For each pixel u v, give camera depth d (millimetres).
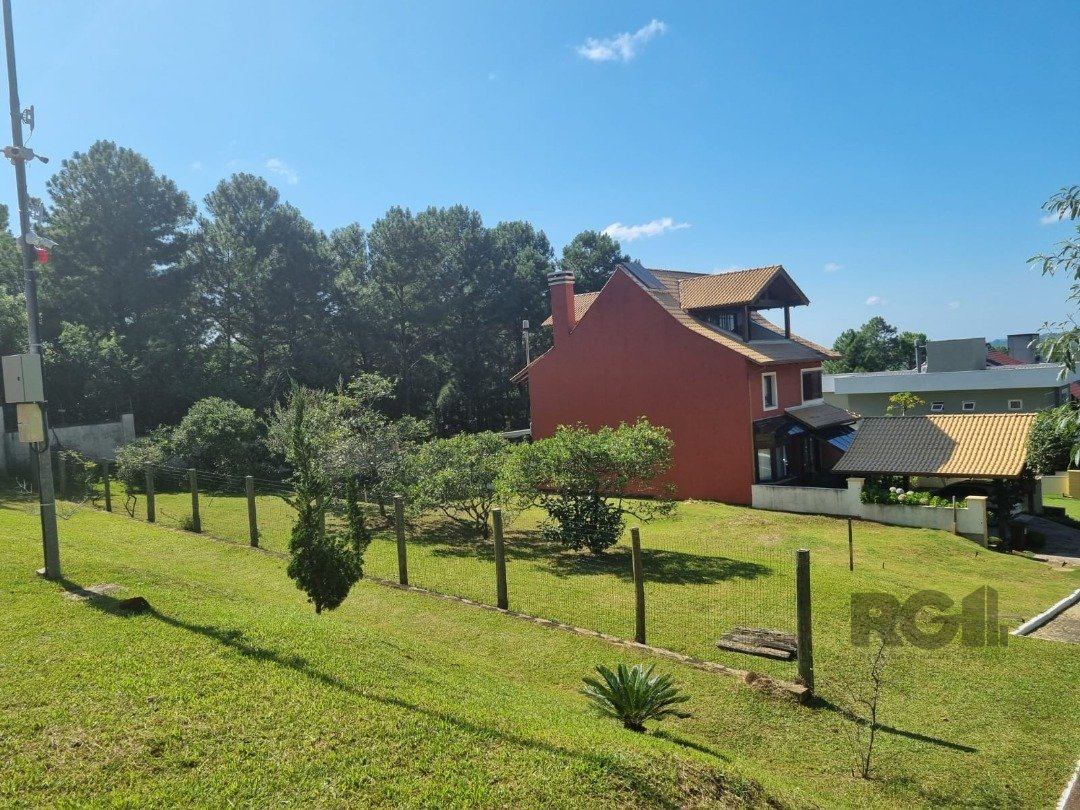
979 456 22484
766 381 29016
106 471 20234
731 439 27453
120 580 9430
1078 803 6836
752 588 13648
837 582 14117
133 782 4660
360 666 7133
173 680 6156
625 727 7121
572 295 32250
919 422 25312
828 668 9867
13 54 8688
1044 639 11789
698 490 28328
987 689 9531
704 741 7648
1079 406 6227
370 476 20734
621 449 16453
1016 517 22219
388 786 4844
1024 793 7043
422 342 47094
